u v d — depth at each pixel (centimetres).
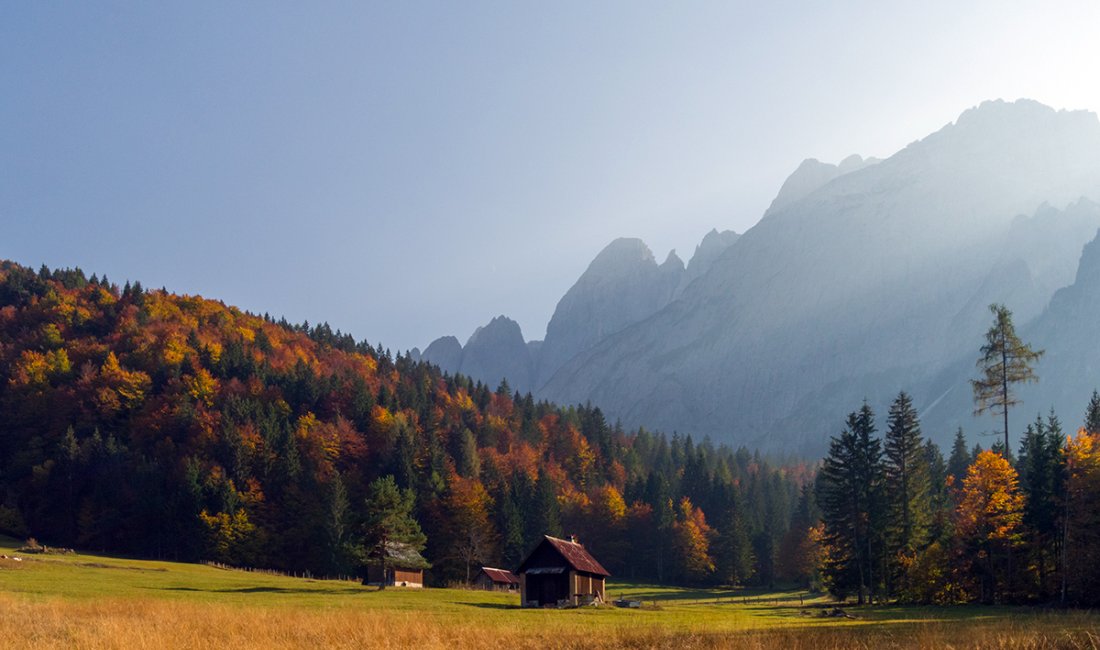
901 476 9081
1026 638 3241
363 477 14000
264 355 18588
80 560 9581
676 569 14562
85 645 3241
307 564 12194
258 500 12731
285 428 13988
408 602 6831
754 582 15212
